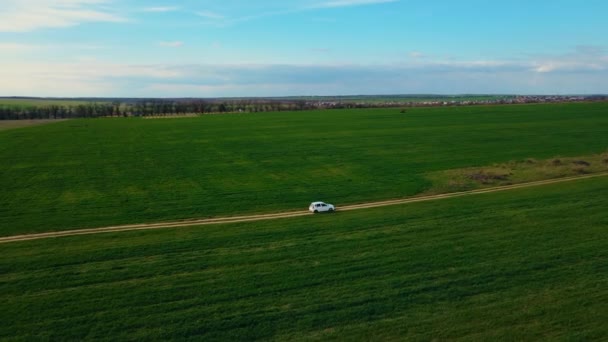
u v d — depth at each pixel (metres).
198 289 30.52
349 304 28.03
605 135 101.56
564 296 28.16
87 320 26.69
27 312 27.62
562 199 50.38
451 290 29.47
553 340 23.58
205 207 54.31
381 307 27.56
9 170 74.88
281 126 131.38
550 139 98.38
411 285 30.36
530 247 36.41
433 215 46.28
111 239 41.34
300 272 32.94
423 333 24.66
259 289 30.33
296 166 77.19
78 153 90.25
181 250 38.03
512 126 120.12
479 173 67.75
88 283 31.73
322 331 25.19
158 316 27.08
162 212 52.31
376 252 36.44
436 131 114.19
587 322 25.16
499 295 28.61
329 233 41.62
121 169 75.88
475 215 45.72
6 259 36.31
